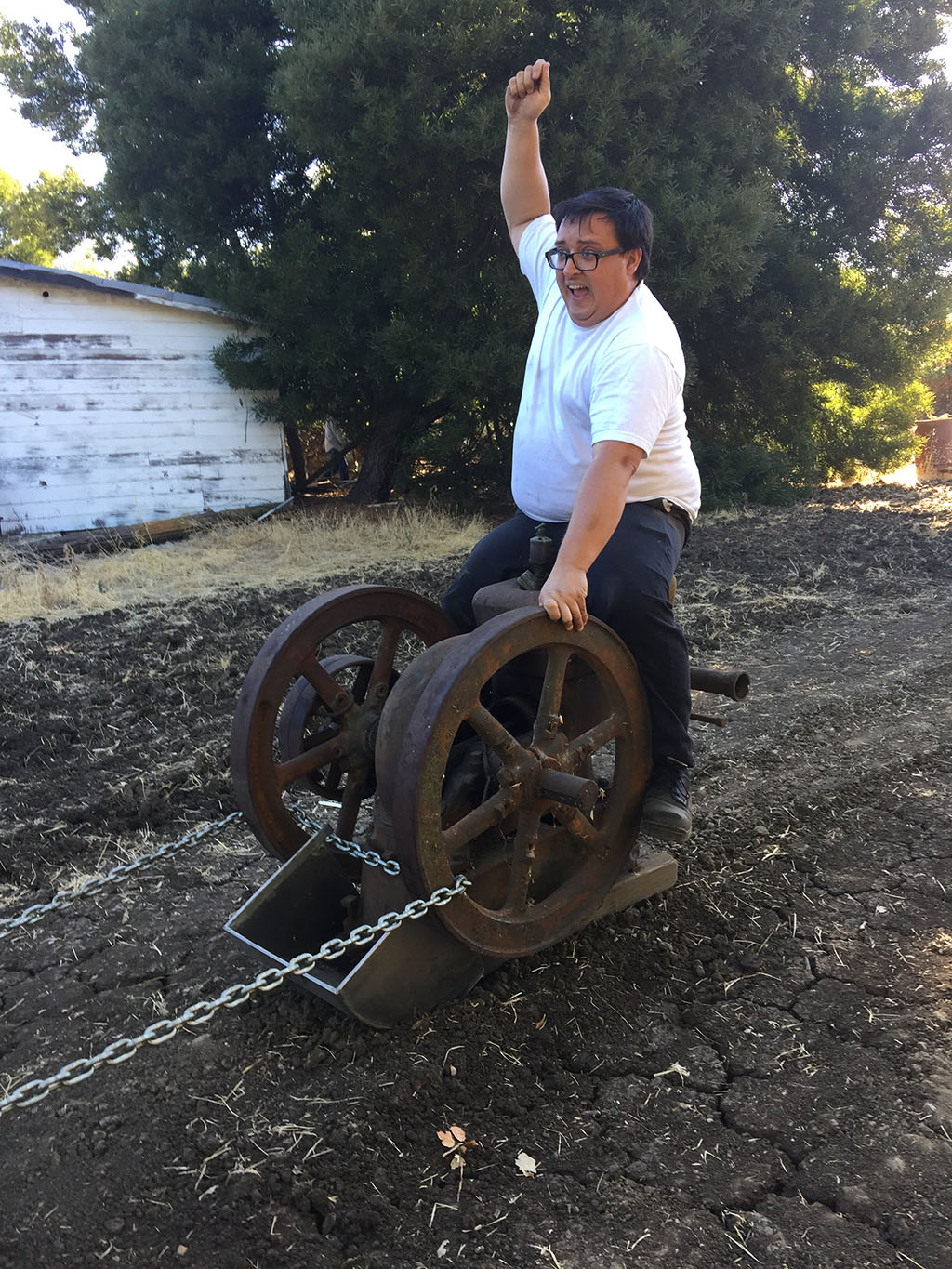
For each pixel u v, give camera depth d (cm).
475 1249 205
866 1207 210
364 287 1184
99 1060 217
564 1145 232
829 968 296
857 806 402
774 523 1149
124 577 922
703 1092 248
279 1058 262
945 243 1392
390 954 259
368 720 307
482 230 1126
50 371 1176
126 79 1239
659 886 332
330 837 287
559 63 1065
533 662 286
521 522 320
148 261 1695
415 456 1278
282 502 1307
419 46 995
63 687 606
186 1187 221
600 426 261
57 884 370
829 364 1405
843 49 1341
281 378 1211
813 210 1421
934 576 807
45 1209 217
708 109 1125
